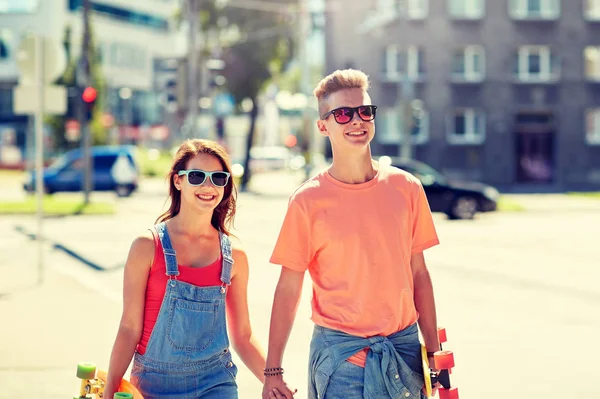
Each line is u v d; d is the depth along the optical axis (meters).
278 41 45.06
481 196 27.09
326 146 58.78
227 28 45.03
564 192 41.88
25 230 21.05
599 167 49.50
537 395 6.90
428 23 48.50
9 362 7.77
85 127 28.88
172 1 94.06
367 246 3.91
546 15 49.03
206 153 4.09
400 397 3.91
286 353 8.30
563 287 12.80
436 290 12.45
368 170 4.04
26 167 63.25
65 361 7.82
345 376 3.89
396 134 48.81
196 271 4.00
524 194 40.03
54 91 12.95
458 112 48.94
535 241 19.89
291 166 66.75
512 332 9.41
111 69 83.38
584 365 7.91
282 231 4.02
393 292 3.93
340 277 3.94
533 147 49.41
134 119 87.94
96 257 15.66
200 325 3.97
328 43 53.88
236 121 90.56
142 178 55.56
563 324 9.88
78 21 76.31
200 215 4.04
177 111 24.77
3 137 70.19
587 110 49.25
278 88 65.25
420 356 4.04
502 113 48.88
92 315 10.05
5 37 71.56
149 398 3.96
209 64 26.06
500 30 48.72
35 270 13.99
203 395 3.99
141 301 3.97
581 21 49.03
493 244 19.19
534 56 49.09
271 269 14.38
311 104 41.78
